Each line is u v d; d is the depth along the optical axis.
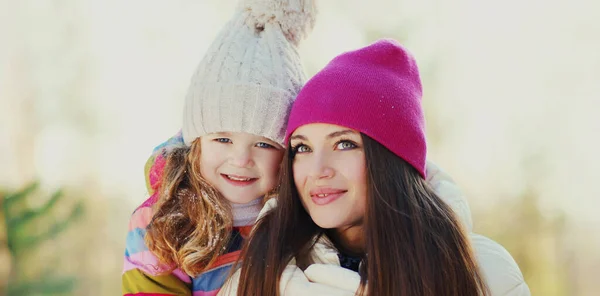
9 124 8.85
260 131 1.49
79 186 8.45
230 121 1.48
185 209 1.57
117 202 8.27
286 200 1.47
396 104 1.41
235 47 1.52
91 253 7.10
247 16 1.57
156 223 1.55
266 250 1.47
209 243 1.53
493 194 6.91
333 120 1.37
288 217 1.47
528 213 6.49
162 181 1.59
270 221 1.50
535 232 6.37
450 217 1.47
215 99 1.48
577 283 6.13
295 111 1.43
